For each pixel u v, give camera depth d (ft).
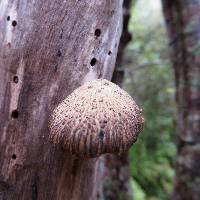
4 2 0.59
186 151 1.61
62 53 0.56
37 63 0.56
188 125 1.60
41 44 0.56
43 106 0.57
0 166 0.60
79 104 0.49
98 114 0.48
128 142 0.49
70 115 0.49
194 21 1.48
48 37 0.56
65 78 0.57
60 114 0.50
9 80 0.58
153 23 1.88
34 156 0.58
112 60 0.62
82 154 0.48
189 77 1.56
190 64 1.54
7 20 0.58
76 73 0.57
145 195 2.11
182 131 1.63
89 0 0.56
